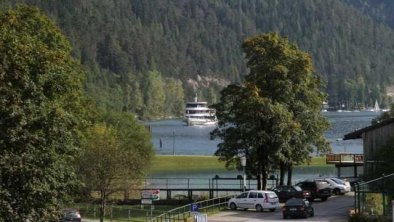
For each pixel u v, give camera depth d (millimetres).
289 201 77812
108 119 124938
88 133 83438
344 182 104812
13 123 37312
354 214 67312
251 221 75000
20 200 37656
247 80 99188
